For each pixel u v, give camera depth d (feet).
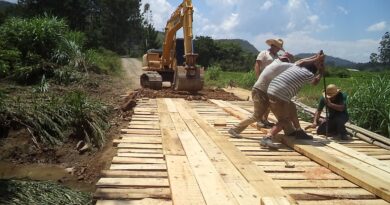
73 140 27.12
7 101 29.32
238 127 22.16
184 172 15.08
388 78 30.37
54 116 28.27
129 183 14.25
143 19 230.07
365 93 29.01
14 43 47.06
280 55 22.80
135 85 56.29
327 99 22.58
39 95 34.88
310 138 21.26
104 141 26.43
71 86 43.45
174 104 35.53
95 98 37.45
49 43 49.90
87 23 176.04
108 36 212.43
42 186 17.01
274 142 21.45
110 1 214.69
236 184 14.01
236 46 199.31
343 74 116.16
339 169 15.79
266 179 14.56
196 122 25.94
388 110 26.86
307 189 14.25
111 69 74.23
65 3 153.28
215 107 35.37
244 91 54.19
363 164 16.78
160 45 199.82
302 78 19.90
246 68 185.37
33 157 25.23
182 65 50.03
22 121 27.22
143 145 19.84
